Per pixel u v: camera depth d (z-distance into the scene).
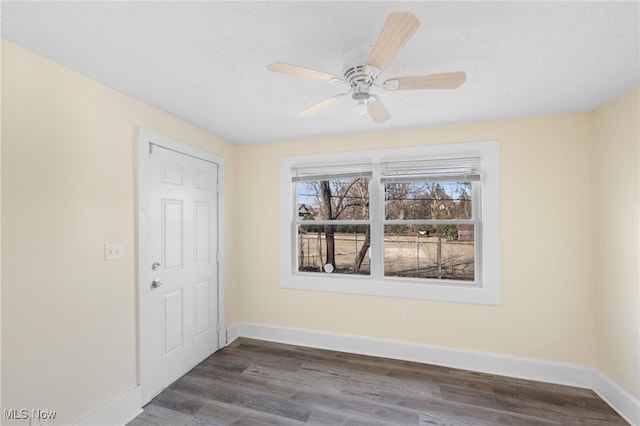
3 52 1.38
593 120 2.27
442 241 2.77
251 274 3.27
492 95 2.02
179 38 1.39
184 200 2.52
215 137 2.96
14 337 1.41
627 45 1.43
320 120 2.52
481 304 2.54
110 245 1.87
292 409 2.04
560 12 1.21
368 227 3.01
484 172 2.53
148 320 2.13
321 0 1.14
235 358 2.78
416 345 2.70
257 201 3.26
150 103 2.16
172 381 2.36
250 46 1.46
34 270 1.48
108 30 1.33
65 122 1.64
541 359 2.39
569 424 1.88
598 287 2.22
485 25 1.29
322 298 3.01
